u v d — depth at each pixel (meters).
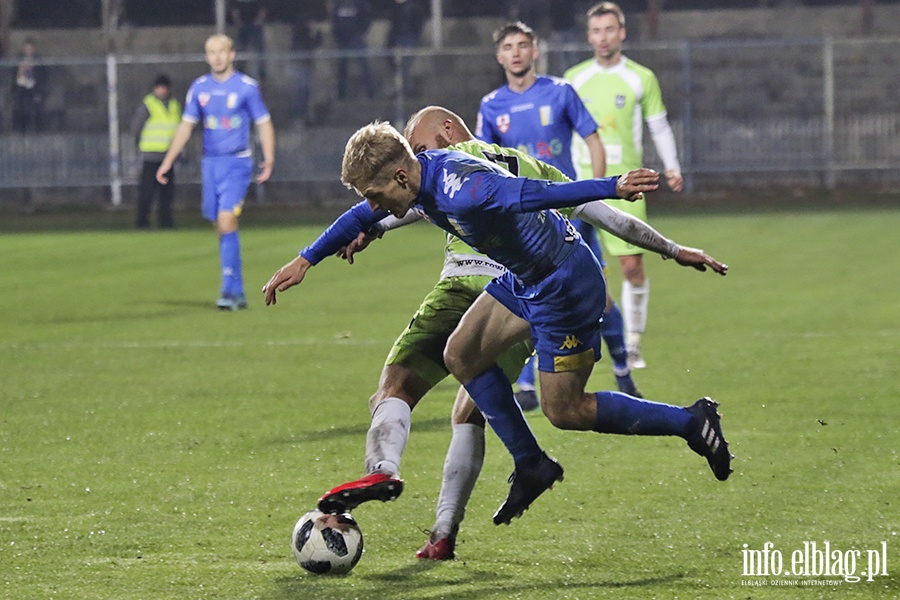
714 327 29.05
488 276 13.79
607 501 14.93
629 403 13.09
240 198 33.59
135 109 68.75
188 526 14.02
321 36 75.44
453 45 80.25
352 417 19.95
